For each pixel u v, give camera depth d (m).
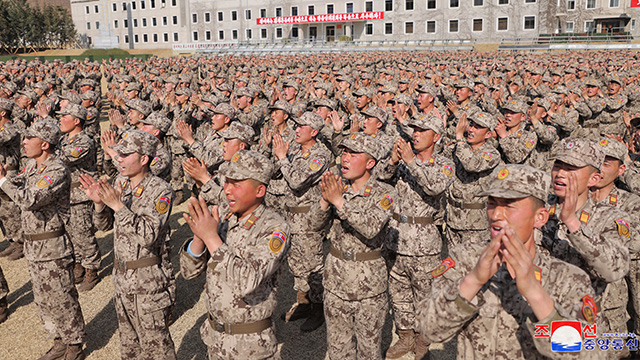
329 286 4.15
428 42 58.00
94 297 6.37
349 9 62.84
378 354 4.21
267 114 11.42
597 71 19.09
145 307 4.13
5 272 7.08
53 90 15.12
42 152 4.79
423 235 4.79
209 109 9.57
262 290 3.21
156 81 16.89
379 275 4.05
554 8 54.06
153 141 4.30
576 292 2.27
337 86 15.88
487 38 56.69
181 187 10.08
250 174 3.09
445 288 2.36
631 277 4.32
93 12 80.69
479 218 5.68
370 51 55.41
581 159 3.14
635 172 4.75
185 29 73.62
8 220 7.35
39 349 5.23
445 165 4.89
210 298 3.15
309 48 57.75
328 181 3.61
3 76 17.00
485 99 10.69
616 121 11.09
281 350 5.11
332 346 4.21
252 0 67.62
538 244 3.53
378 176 5.23
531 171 2.32
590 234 2.81
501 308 2.41
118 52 68.50
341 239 4.04
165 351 4.29
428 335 2.41
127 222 3.87
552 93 9.66
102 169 11.47
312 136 5.58
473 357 2.54
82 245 6.47
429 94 8.91
